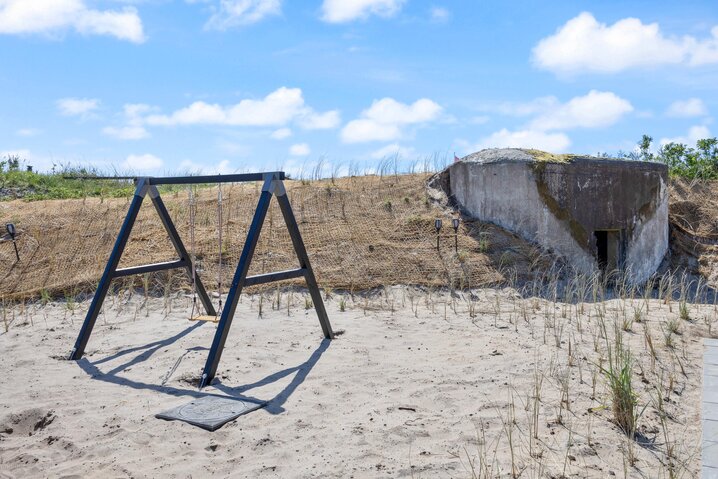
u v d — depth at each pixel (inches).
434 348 283.4
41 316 351.6
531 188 425.7
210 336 310.2
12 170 653.9
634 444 185.2
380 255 416.2
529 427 194.4
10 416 219.6
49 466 184.2
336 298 374.9
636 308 331.3
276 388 239.3
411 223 451.5
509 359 261.9
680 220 514.6
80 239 443.2
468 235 438.3
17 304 371.9
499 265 405.1
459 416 207.5
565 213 429.7
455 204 481.1
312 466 176.4
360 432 196.9
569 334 293.3
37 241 440.1
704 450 180.1
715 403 212.5
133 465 181.0
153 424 207.9
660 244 482.3
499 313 340.2
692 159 596.4
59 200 520.1
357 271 400.5
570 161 435.2
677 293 434.6
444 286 385.4
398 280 390.3
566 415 205.5
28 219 468.4
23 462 187.6
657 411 207.9
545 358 261.3
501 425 199.6
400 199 487.8
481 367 253.4
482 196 458.0
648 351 265.3
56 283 392.2
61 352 292.0
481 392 227.5
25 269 408.5
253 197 502.3
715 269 466.9
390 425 201.6
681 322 308.8
